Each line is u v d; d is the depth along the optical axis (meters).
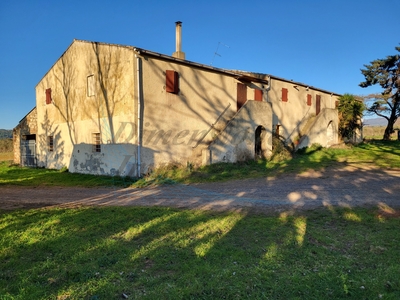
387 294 3.25
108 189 10.34
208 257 4.25
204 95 14.98
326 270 3.81
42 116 18.22
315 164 14.63
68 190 10.27
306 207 6.93
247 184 10.22
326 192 8.52
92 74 14.12
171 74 13.27
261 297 3.23
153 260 4.22
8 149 34.66
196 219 6.09
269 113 16.59
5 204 7.99
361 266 3.96
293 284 3.48
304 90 23.34
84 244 4.76
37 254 4.45
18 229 5.63
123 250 4.53
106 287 3.46
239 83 17.20
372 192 8.34
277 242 4.79
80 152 15.00
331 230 5.33
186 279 3.62
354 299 3.20
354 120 26.94
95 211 6.93
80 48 14.78
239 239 4.94
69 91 15.74
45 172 15.66
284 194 8.44
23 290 3.40
